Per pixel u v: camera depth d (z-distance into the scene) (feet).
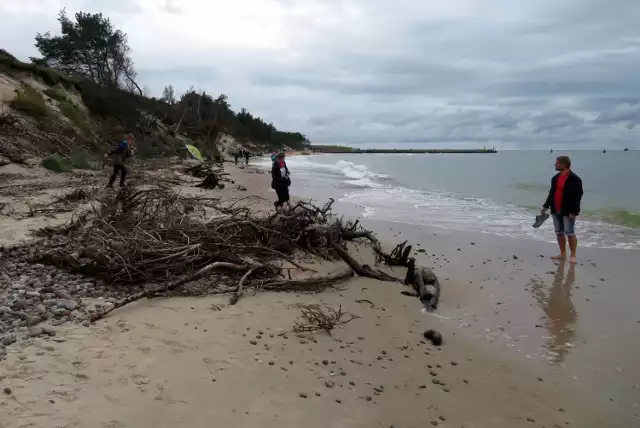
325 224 29.30
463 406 12.57
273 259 24.90
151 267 19.69
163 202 27.61
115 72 170.81
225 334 15.16
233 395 11.63
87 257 19.77
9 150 58.65
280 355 14.15
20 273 18.60
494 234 36.70
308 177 103.65
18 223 27.99
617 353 16.43
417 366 14.69
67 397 10.55
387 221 42.68
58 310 15.19
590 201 55.36
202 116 212.84
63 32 168.96
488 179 92.22
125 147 43.11
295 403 11.61
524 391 13.74
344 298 20.67
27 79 90.63
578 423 12.23
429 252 30.83
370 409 11.78
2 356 12.01
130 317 15.62
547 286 23.89
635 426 12.16
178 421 10.29
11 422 9.41
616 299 21.93
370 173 117.50
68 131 77.77
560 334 18.07
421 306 20.76
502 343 17.17
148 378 11.84
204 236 22.80
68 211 32.48
